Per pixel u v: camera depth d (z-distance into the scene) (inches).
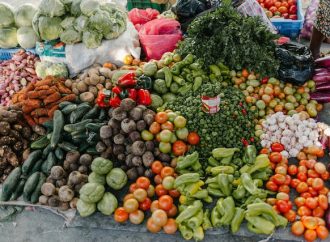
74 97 92.0
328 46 117.2
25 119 90.3
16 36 109.3
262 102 90.6
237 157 82.9
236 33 90.3
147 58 106.6
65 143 85.6
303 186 77.4
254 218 71.4
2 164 85.4
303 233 71.7
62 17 102.3
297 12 119.2
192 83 92.0
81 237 76.8
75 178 79.9
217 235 73.5
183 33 109.0
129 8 128.4
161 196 77.2
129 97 85.7
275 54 94.7
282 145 84.8
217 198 78.5
